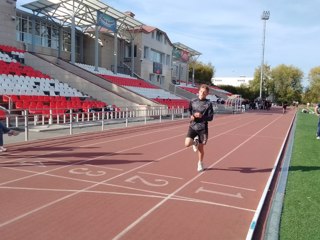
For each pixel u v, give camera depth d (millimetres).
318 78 101188
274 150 13461
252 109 66750
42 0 31297
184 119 29688
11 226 4906
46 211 5543
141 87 40281
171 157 10789
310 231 5055
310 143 15602
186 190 7105
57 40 38656
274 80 104812
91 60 43781
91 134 16047
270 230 5055
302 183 7957
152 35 50312
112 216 5449
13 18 31188
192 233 4941
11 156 9953
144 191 6887
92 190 6793
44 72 29953
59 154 10594
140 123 23906
